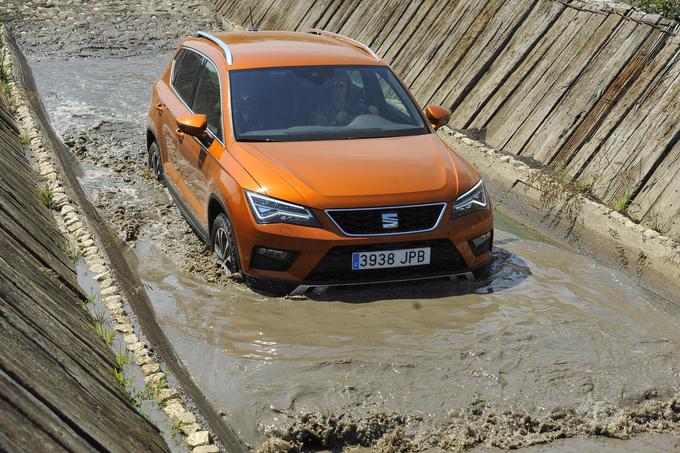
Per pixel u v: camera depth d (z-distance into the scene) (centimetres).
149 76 1563
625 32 930
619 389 509
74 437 348
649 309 629
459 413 483
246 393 500
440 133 1065
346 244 612
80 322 538
